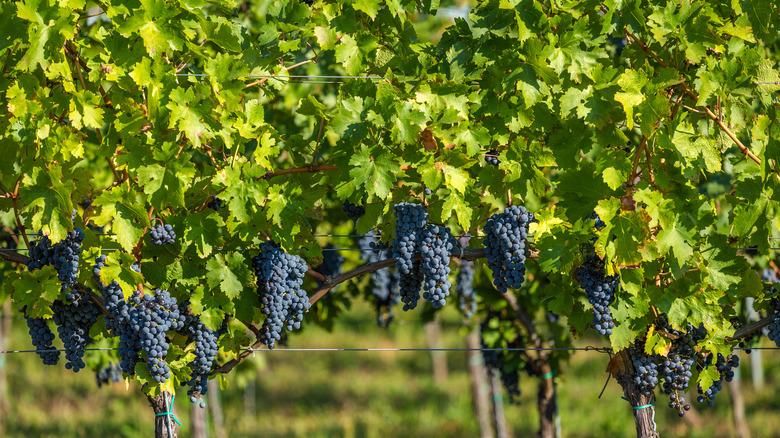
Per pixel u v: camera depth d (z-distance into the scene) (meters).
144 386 6.32
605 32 6.32
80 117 5.93
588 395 24.38
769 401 22.45
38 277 6.17
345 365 31.31
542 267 6.38
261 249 6.49
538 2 6.34
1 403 21.67
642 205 6.59
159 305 6.16
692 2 6.37
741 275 6.74
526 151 6.43
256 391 27.36
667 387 7.00
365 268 7.00
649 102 6.09
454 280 10.51
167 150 6.02
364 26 6.93
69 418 22.41
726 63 6.27
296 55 9.27
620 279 6.45
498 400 14.68
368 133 6.24
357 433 21.80
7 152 6.44
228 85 6.18
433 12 7.02
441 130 6.32
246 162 6.31
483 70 6.48
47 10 5.77
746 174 6.51
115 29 6.03
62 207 5.91
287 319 6.78
